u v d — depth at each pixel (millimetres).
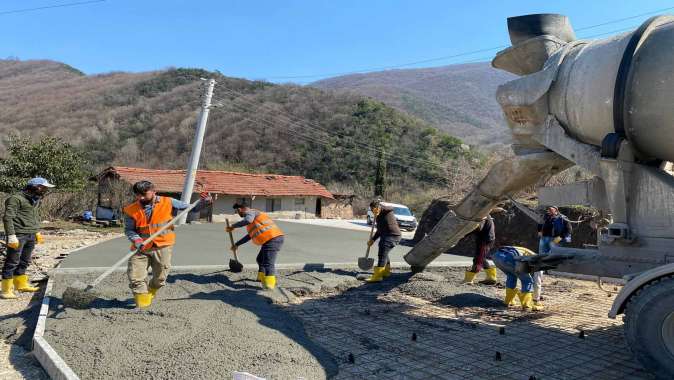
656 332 4008
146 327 5129
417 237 18375
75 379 3713
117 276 7957
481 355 4812
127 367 4074
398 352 4863
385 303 7094
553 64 5293
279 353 4480
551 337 5480
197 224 22828
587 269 4965
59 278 7730
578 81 4965
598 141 4984
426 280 8531
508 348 5047
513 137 6020
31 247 7305
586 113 4891
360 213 41875
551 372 4371
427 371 4348
